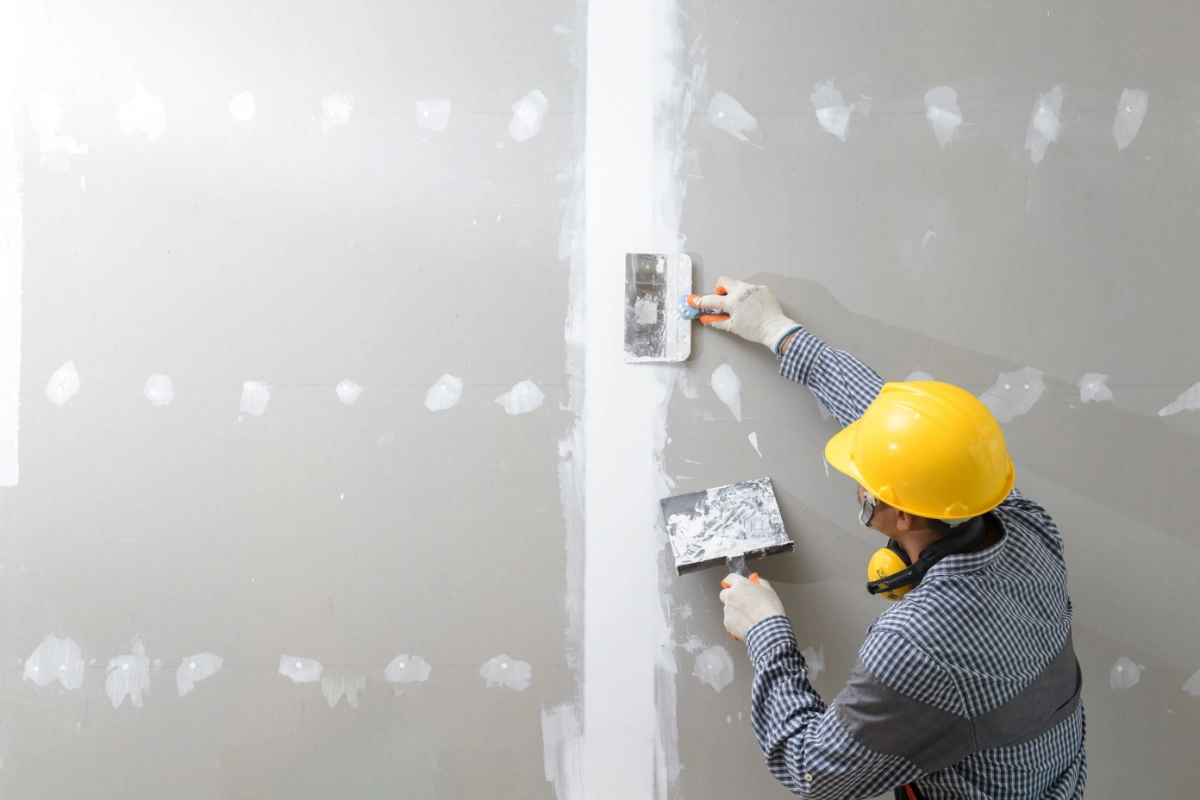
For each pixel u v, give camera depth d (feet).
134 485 4.67
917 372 4.69
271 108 4.67
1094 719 4.71
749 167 4.69
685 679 4.71
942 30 4.67
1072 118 4.68
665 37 4.69
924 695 3.21
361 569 4.67
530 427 4.69
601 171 4.69
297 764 4.68
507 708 4.69
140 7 4.65
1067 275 4.69
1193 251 4.69
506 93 4.68
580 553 4.70
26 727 4.67
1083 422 4.70
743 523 4.47
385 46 4.67
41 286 4.67
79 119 4.66
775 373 4.72
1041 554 3.60
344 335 4.67
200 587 4.67
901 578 3.49
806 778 3.40
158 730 4.66
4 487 4.66
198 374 4.67
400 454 4.68
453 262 4.69
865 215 4.68
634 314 4.67
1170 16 4.66
